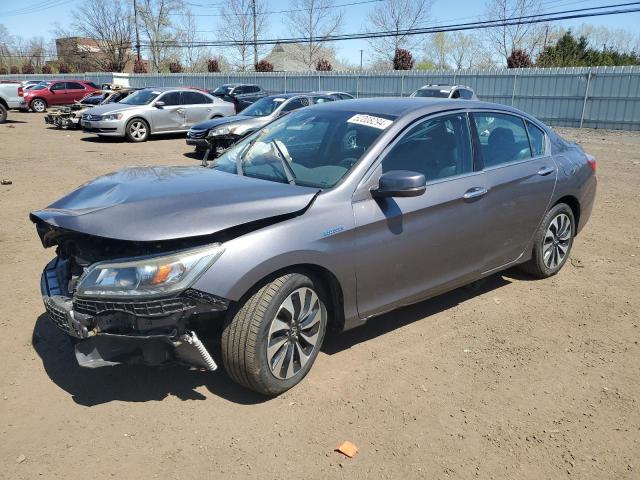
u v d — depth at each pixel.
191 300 2.93
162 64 62.12
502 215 4.46
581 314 4.65
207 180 3.66
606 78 22.45
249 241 3.07
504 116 4.73
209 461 2.84
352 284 3.54
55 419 3.15
